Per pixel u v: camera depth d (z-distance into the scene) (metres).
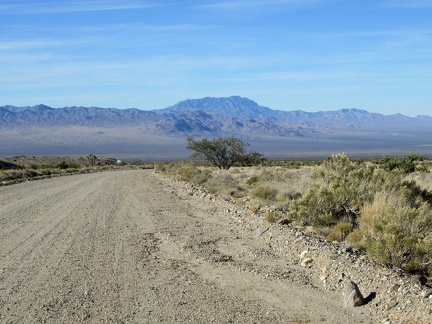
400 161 32.94
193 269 9.80
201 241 12.54
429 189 16.73
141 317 7.02
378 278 8.11
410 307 6.92
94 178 43.88
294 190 19.17
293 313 7.21
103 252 11.35
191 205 20.61
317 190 13.74
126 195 25.70
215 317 7.02
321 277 8.89
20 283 8.77
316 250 10.23
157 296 8.00
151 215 17.59
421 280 8.24
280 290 8.31
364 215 12.03
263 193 19.23
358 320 6.91
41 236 13.41
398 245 8.64
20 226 15.12
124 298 7.89
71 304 7.59
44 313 7.19
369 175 15.45
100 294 8.10
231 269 9.73
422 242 8.67
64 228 14.73
